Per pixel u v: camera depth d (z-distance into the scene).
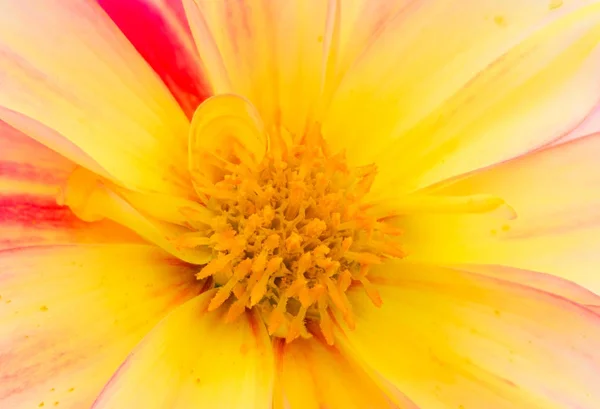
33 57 0.11
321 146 0.11
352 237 0.11
